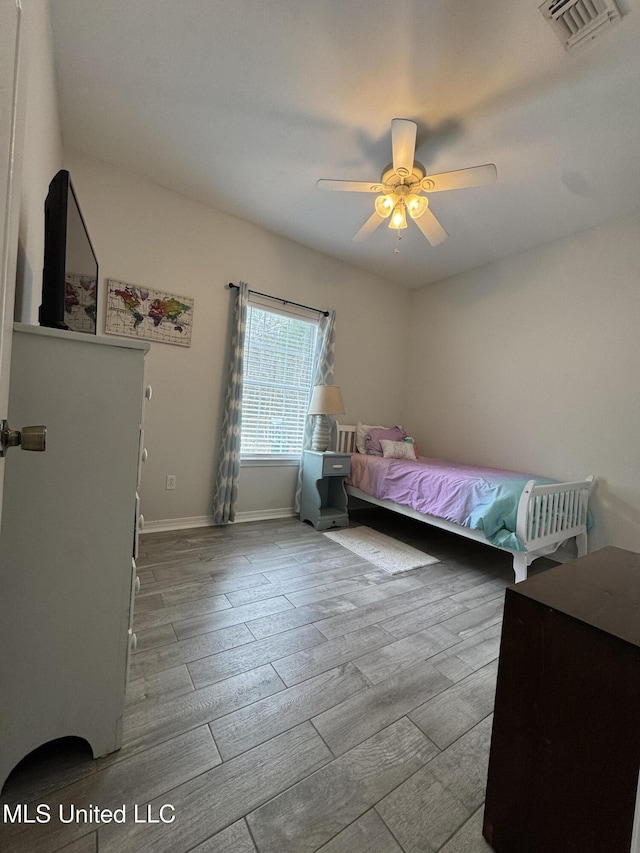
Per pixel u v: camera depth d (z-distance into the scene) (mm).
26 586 929
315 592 2084
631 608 797
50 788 935
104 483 1012
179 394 2943
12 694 918
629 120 1861
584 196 2490
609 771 688
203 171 2553
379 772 1028
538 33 1462
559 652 768
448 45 1541
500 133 1999
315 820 893
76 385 963
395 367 4398
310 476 3416
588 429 2852
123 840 827
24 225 1185
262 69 1727
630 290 2652
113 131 2230
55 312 1096
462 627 1813
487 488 2412
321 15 1461
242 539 2867
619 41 1462
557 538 2416
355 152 2262
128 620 1063
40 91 1388
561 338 3039
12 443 651
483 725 1217
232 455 3105
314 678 1391
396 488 3053
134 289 2689
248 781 980
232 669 1409
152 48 1668
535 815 788
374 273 4109
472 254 3467
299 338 3658
